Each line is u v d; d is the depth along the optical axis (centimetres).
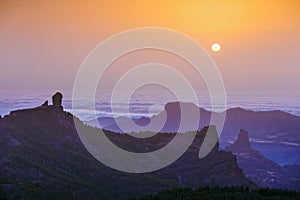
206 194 9944
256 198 9244
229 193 9838
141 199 10181
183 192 10338
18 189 10269
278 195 9681
